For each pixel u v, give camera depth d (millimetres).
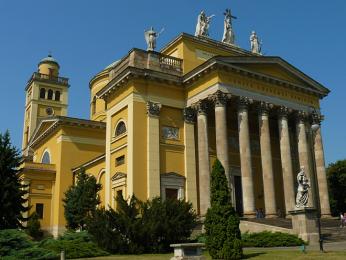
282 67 44156
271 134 48625
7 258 21391
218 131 37781
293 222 30469
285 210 41875
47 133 60500
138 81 40000
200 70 40000
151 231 26750
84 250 25922
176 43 44562
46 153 61781
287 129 42688
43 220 55188
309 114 45625
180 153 40781
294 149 46562
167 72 41875
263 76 41438
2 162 35375
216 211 22688
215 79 38906
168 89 41562
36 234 50344
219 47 46312
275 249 26297
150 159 38375
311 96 46531
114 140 42000
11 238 22641
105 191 42906
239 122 39375
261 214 40000
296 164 45969
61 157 55781
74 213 42719
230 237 21953
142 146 38750
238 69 39781
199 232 35344
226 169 37094
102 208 29359
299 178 31062
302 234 29359
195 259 19812
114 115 43000
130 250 26828
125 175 38844
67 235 30562
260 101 41250
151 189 37625
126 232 26938
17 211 35469
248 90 40625
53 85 86500
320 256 20641
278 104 42812
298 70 44969
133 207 28125
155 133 39375
